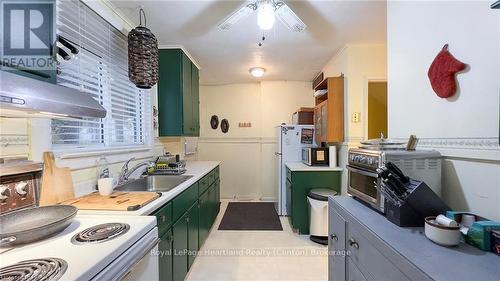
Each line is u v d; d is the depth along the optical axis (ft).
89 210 4.12
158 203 4.63
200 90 16.06
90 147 5.88
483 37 3.53
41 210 3.51
